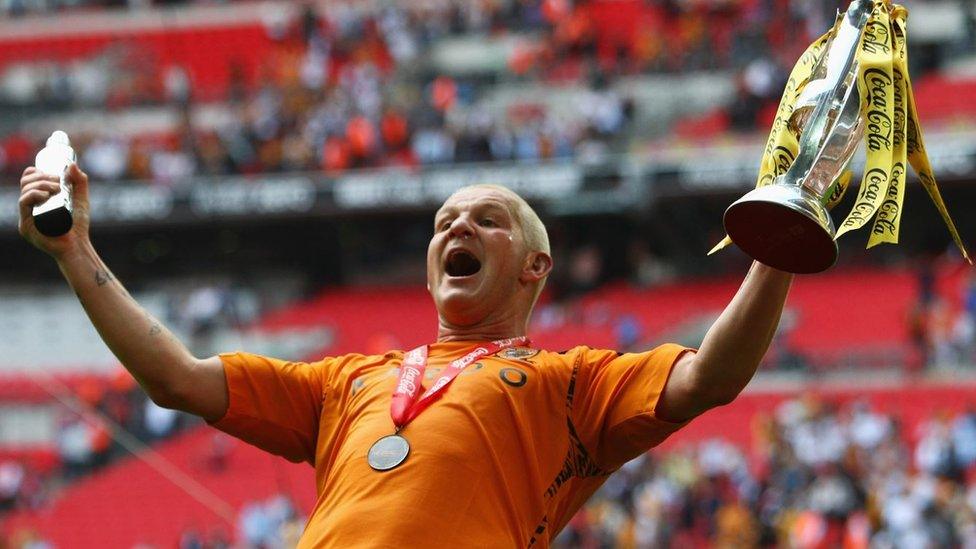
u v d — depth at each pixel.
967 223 32.62
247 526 20.59
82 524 23.58
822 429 21.58
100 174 35.31
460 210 5.48
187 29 40.44
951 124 32.06
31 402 27.58
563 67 37.09
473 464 4.74
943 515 18.56
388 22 39.44
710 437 25.30
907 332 28.25
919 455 21.08
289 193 34.62
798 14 36.00
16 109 38.41
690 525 20.59
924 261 30.94
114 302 5.00
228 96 37.97
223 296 33.03
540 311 32.16
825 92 4.66
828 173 4.54
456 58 38.41
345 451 4.86
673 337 30.55
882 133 4.62
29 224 4.96
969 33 35.78
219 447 22.19
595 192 32.75
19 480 25.50
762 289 4.59
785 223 4.34
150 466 22.91
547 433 4.96
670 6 37.97
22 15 41.38
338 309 34.78
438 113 35.31
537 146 33.78
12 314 34.50
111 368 32.53
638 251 34.34
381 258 36.38
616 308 32.25
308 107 36.66
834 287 31.16
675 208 33.69
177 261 36.94
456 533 4.62
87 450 24.41
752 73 34.12
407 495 4.65
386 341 32.84
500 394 4.92
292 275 36.59
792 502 20.05
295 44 39.78
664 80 36.00
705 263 34.38
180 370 5.07
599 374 5.05
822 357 28.09
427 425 4.80
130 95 38.59
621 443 4.97
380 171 34.34
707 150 32.69
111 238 36.59
